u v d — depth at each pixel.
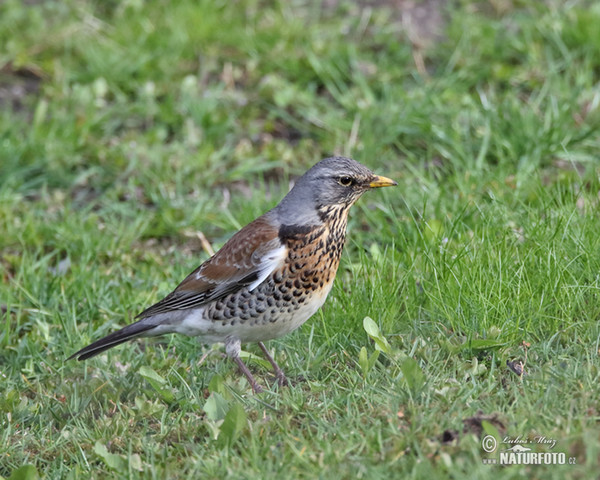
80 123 15.57
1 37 17.88
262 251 9.17
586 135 13.78
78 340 10.73
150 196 14.09
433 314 9.82
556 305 9.50
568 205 11.11
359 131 15.04
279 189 14.39
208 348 10.46
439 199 12.23
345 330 9.91
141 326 9.61
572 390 8.15
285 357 9.93
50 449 8.65
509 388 8.43
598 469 6.88
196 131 15.57
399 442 7.54
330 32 17.45
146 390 9.30
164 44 17.36
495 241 10.46
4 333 10.93
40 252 12.96
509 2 17.66
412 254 10.90
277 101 15.95
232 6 18.39
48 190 14.65
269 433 8.14
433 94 15.34
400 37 17.41
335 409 8.42
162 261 12.71
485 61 16.33
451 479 7.04
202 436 8.42
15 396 9.46
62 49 17.62
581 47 16.09
